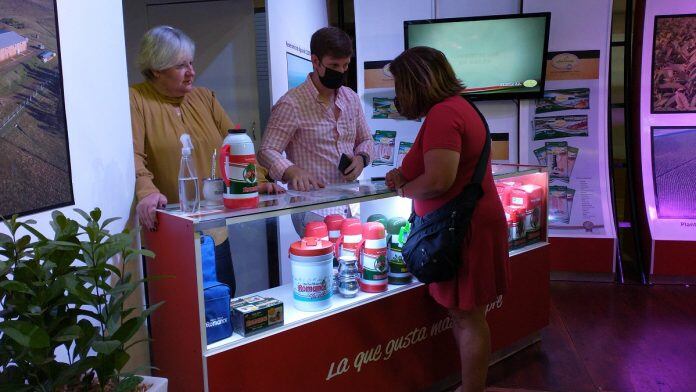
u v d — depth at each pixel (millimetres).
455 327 2227
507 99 4531
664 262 4234
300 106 2615
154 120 2164
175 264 1726
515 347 3006
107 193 1860
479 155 1985
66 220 1284
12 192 1429
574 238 4406
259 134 4285
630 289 4168
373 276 2164
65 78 1646
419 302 2311
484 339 2145
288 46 4066
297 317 1893
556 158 4445
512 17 4293
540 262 3004
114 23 1910
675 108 4277
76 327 1157
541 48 4297
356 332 2045
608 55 4301
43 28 1541
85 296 1192
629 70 4633
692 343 3119
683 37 4195
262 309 1766
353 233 2193
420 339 2344
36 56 1513
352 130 2777
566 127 4418
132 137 2033
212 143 2312
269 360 1771
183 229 1646
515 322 2869
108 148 1866
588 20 4293
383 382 2193
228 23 4211
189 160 1822
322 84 2580
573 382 2674
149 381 1437
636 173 4516
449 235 1925
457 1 4605
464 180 1984
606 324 3439
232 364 1683
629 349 3051
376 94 4730
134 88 2176
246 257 2100
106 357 1263
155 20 4266
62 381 1199
